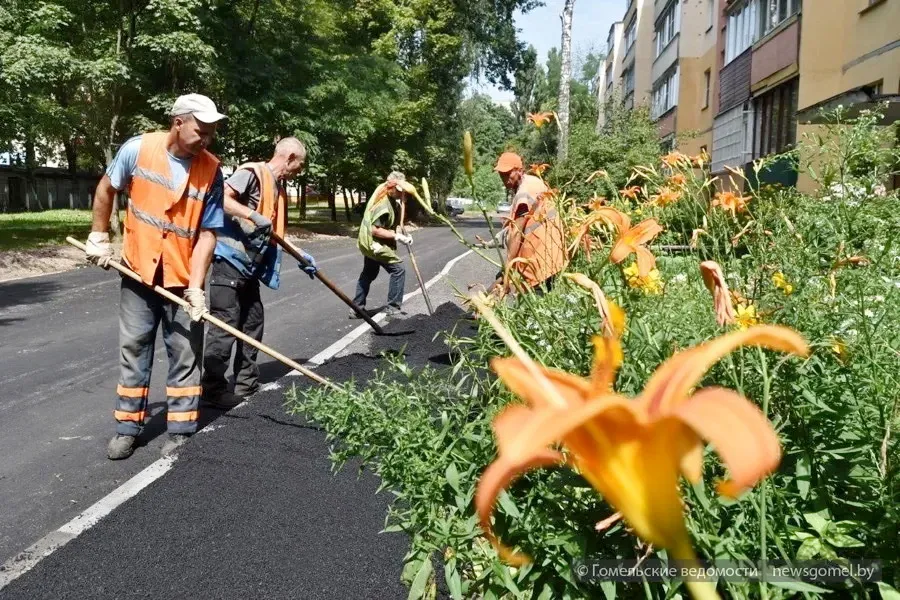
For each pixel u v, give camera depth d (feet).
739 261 8.61
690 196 9.67
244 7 69.72
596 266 7.47
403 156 101.40
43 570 9.33
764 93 54.70
